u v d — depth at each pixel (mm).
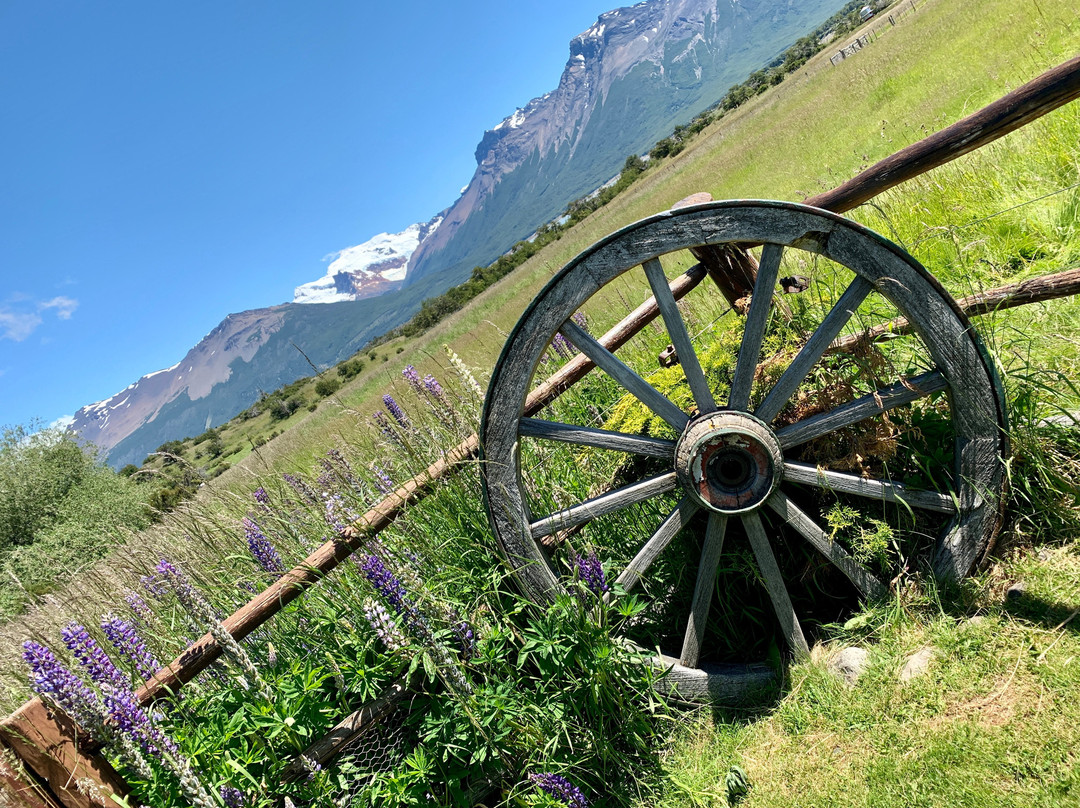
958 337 3031
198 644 3359
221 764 3027
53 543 17453
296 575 3506
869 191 3324
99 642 4055
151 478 21047
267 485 5828
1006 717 2561
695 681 3471
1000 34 13516
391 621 2980
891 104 15312
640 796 3197
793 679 3312
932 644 3004
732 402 3273
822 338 3168
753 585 3652
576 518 3426
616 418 3895
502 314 21453
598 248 3135
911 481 3258
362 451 5363
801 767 2887
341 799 3061
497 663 3404
